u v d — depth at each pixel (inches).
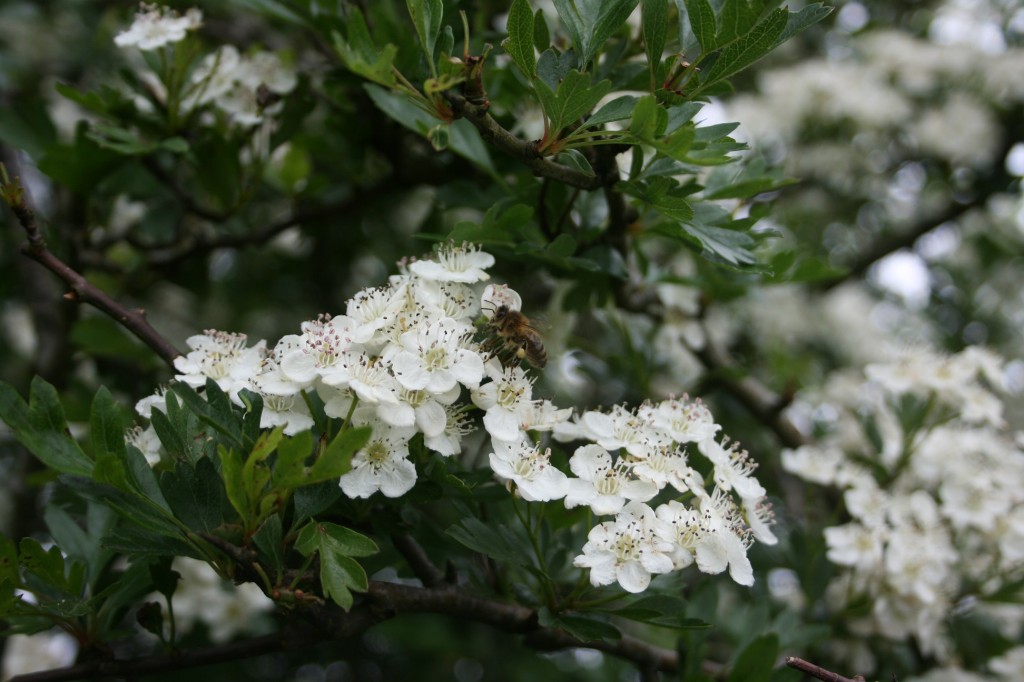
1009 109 28.2
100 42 23.4
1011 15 29.4
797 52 31.6
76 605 15.2
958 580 18.5
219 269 26.5
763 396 20.8
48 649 19.6
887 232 29.2
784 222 28.2
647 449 15.3
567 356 20.6
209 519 14.6
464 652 25.0
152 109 19.0
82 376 22.4
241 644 15.8
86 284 15.7
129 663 15.7
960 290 30.2
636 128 14.9
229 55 18.4
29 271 21.0
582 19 15.2
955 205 28.0
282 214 23.7
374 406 14.8
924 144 27.3
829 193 29.3
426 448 15.1
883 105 27.2
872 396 19.3
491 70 17.7
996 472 18.4
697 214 16.2
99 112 18.3
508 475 15.0
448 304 15.6
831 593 18.6
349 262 24.6
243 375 15.3
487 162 17.4
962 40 28.7
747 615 17.4
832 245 29.4
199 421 14.9
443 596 15.8
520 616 16.0
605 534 14.9
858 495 18.1
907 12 31.8
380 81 15.6
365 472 14.7
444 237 16.0
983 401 18.8
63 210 20.4
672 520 15.0
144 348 19.7
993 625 18.9
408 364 14.8
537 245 16.2
